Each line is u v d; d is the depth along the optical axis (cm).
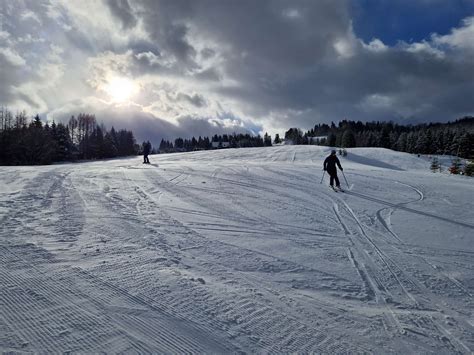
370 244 675
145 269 488
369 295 456
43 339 316
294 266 541
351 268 547
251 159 3678
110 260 517
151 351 307
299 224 802
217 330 347
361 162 3769
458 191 1293
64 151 5772
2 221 687
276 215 880
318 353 319
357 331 364
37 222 702
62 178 1352
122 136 8494
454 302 446
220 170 1809
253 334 345
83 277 452
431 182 1510
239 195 1133
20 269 469
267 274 504
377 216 907
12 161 4616
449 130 7881
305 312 398
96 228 688
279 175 1634
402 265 568
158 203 968
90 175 1494
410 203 1080
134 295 408
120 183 1295
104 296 402
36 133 4934
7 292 403
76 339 318
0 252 527
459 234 755
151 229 703
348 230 770
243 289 447
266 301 417
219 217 839
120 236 643
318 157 3784
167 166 2095
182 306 389
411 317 402
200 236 677
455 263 584
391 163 3781
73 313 362
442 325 387
